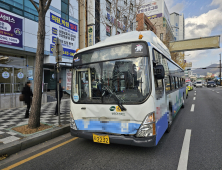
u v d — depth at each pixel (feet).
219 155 11.32
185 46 71.97
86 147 13.42
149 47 11.32
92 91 12.39
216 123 19.99
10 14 32.45
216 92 71.00
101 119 11.71
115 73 11.76
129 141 10.55
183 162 10.43
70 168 9.96
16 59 37.11
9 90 33.65
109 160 10.91
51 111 27.96
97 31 58.13
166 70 16.83
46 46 41.01
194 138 14.99
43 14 16.47
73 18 49.08
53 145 14.08
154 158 11.07
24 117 22.90
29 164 10.66
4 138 13.97
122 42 11.96
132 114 10.70
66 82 52.19
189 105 36.50
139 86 10.92
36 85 16.74
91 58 12.95
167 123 15.46
